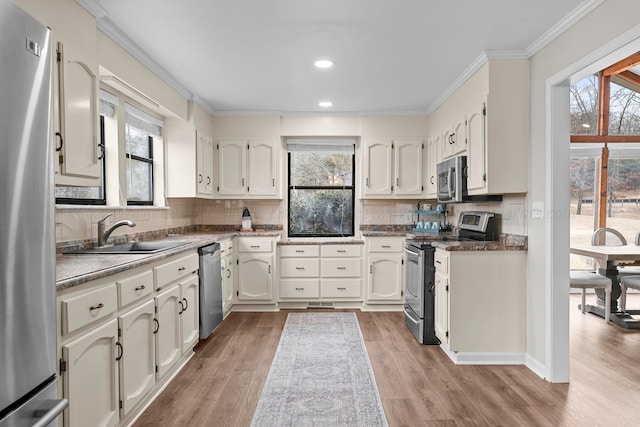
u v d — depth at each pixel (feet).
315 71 10.56
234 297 14.29
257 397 7.75
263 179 15.08
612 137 15.88
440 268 10.10
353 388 8.13
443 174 12.23
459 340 9.43
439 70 10.49
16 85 3.25
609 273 13.41
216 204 15.81
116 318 6.05
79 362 5.07
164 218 12.60
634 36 6.00
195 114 12.88
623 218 16.39
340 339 11.25
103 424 5.66
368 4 7.06
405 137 15.05
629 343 10.84
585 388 8.11
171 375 8.65
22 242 3.34
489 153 9.28
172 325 8.41
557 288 8.34
